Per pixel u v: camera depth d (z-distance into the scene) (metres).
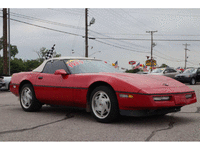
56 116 5.16
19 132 3.75
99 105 4.41
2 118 4.97
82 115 5.25
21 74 6.18
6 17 19.36
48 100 5.38
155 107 3.87
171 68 21.89
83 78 4.68
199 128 3.90
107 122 4.34
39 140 3.30
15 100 8.84
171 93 4.04
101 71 5.16
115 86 4.14
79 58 5.52
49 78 5.32
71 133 3.65
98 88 4.39
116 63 37.59
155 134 3.54
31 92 5.74
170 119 4.71
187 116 5.05
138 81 4.22
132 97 3.96
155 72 21.48
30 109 5.77
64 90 4.94
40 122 4.52
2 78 14.18
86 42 30.53
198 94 10.13
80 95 4.65
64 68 5.19
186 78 19.11
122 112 4.14
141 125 4.17
